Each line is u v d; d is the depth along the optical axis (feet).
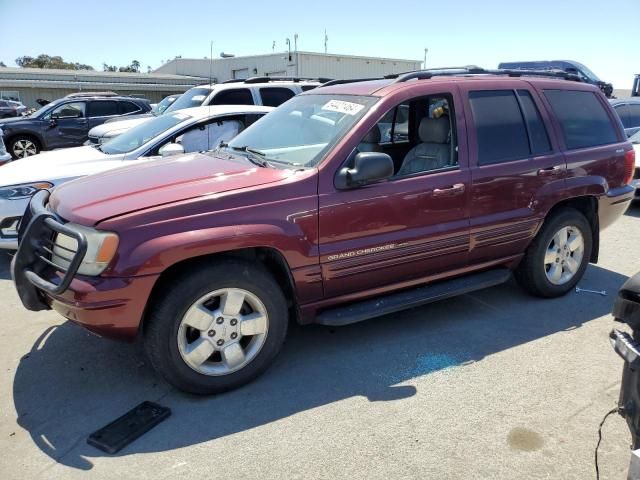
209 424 10.30
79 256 9.78
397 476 8.88
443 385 11.55
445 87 13.61
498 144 14.15
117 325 10.12
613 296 16.44
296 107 14.90
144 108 51.57
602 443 9.62
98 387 11.57
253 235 10.74
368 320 14.85
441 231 13.15
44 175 19.02
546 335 13.84
